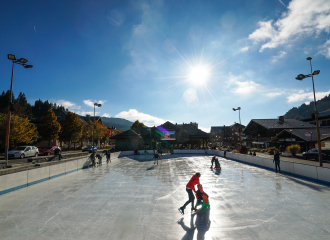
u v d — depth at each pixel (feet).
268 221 19.49
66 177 47.32
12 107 48.96
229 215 21.25
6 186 32.17
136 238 16.10
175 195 29.84
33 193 31.65
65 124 144.87
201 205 25.22
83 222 19.62
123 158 102.47
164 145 166.20
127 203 25.89
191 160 89.30
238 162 79.71
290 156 101.91
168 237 16.25
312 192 30.86
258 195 29.27
